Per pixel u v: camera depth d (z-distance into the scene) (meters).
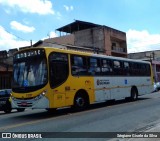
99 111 16.45
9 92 21.61
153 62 71.25
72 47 46.66
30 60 15.09
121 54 65.12
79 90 16.78
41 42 46.91
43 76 14.53
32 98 14.41
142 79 24.89
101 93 18.83
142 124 11.75
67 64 16.03
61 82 15.38
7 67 41.47
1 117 16.42
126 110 16.69
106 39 59.69
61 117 14.45
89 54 18.14
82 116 14.46
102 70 19.27
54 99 14.78
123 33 65.94
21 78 15.05
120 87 21.30
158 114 14.73
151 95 30.83
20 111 21.22
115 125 11.61
